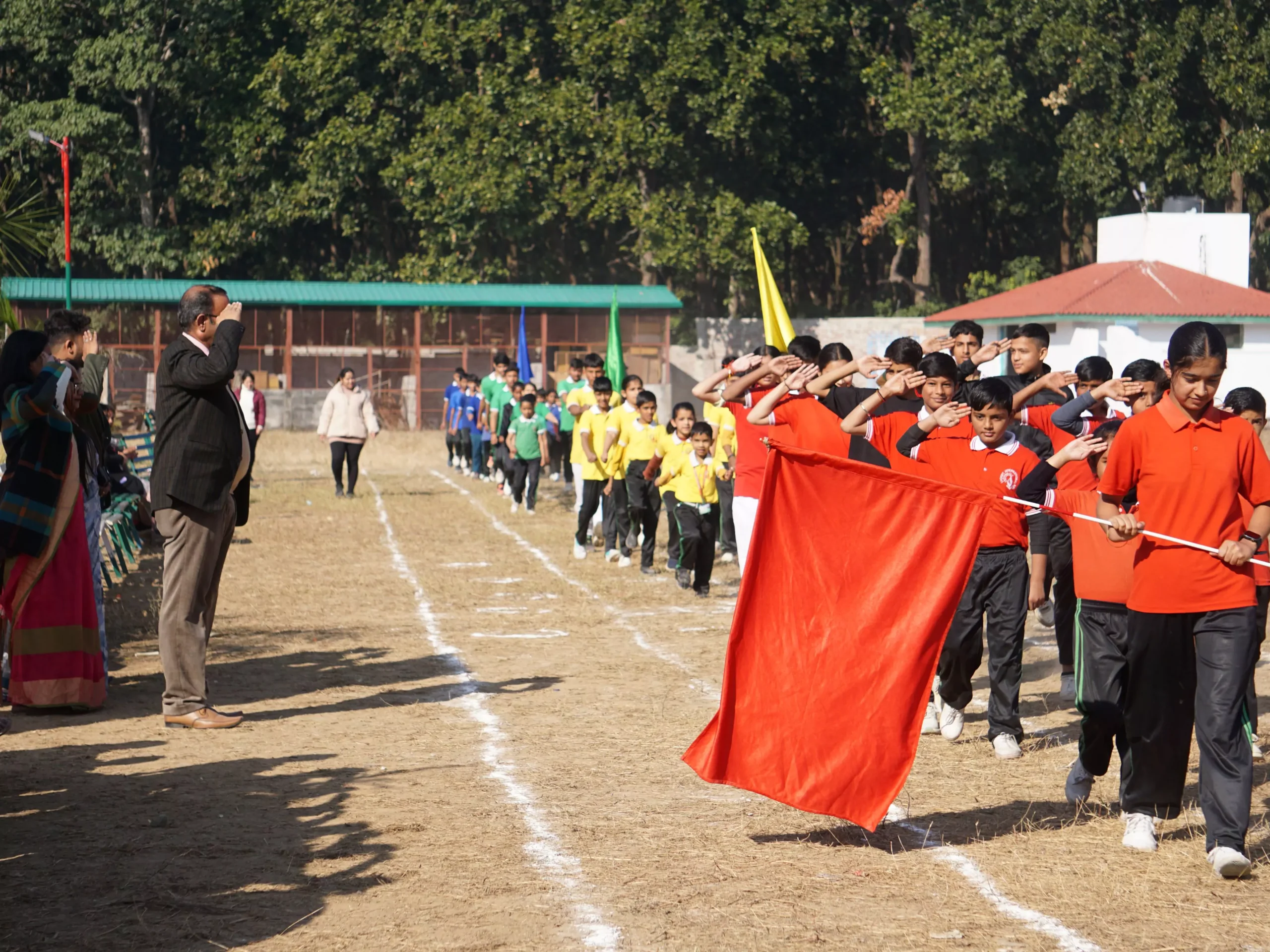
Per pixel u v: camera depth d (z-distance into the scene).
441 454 36.97
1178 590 5.52
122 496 15.44
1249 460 5.56
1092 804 6.48
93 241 46.53
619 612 12.59
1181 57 43.28
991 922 4.86
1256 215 48.34
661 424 15.30
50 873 5.41
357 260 50.59
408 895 5.15
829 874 5.42
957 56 46.00
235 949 4.61
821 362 8.27
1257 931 4.75
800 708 5.89
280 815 6.25
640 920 4.89
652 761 7.29
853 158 53.56
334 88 45.91
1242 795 5.38
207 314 8.09
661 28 45.38
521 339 31.25
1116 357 33.66
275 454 35.84
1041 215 53.59
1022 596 7.33
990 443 7.22
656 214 44.75
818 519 5.97
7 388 7.30
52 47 45.88
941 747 7.64
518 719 8.30
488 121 44.12
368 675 9.70
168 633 8.11
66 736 7.85
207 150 49.53
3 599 7.21
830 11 46.81
